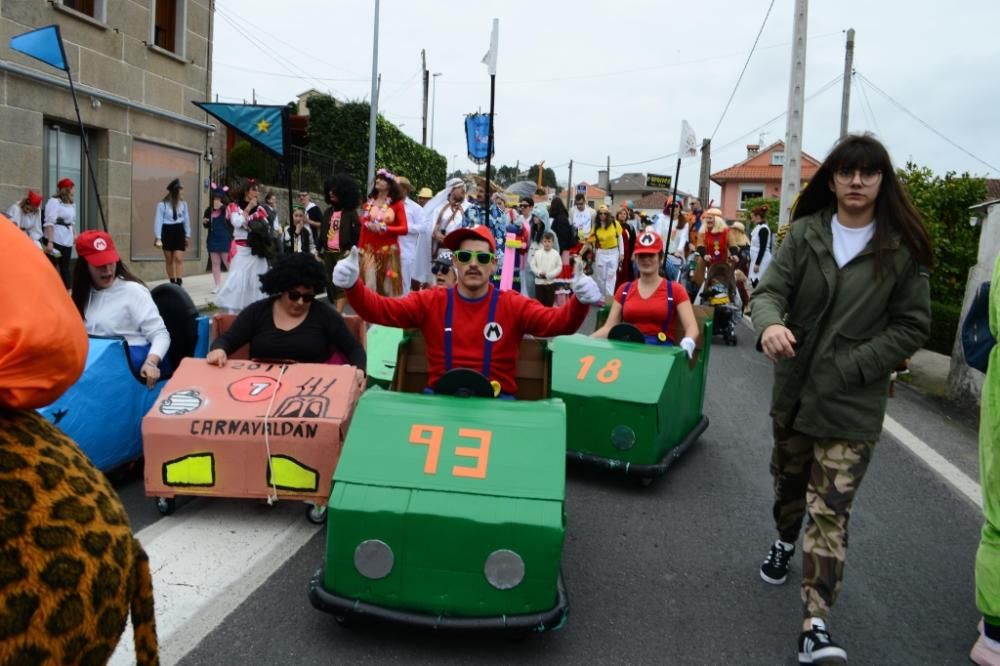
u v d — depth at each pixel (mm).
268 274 5648
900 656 3900
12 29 14141
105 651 1822
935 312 14547
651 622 4086
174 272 16547
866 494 6180
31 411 1901
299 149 28109
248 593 4133
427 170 38594
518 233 14805
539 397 4926
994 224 9609
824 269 3824
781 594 4453
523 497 3621
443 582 3594
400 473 3697
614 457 6051
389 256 10344
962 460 7160
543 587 3584
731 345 13391
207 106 8742
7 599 1645
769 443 7480
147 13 17828
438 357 4789
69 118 15602
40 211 14203
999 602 3740
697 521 5473
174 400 5105
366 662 3582
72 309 1822
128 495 5500
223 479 5004
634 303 7078
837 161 3766
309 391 5160
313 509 5039
